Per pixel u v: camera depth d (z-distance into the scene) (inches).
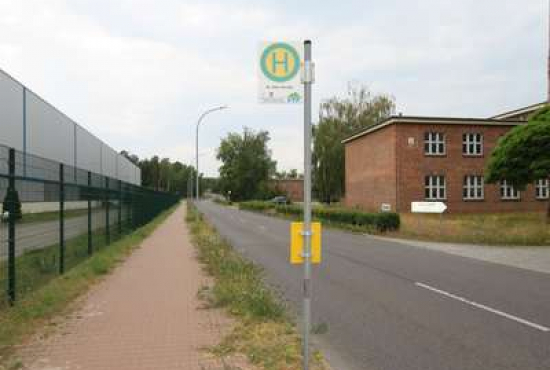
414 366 191.2
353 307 292.4
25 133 1080.8
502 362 195.6
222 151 3892.7
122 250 527.8
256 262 489.1
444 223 884.0
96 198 496.7
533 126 1003.9
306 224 165.5
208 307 273.0
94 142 1865.2
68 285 321.4
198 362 184.4
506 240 681.6
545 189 1418.6
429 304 300.5
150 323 239.1
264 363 181.5
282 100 164.9
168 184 5108.3
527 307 292.7
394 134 1299.2
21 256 289.7
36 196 312.3
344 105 2039.9
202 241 609.3
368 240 741.9
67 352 196.4
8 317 240.5
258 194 3693.4
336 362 195.5
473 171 1342.3
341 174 1961.1
